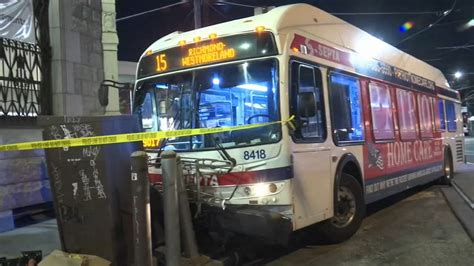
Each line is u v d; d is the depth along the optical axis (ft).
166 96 21.79
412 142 34.91
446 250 21.86
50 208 32.09
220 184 19.42
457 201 34.63
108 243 16.40
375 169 27.58
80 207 16.65
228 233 19.20
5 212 27.86
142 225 15.43
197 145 20.31
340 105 23.79
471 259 20.36
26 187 29.60
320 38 22.70
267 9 22.27
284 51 19.35
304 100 19.35
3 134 28.30
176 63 21.70
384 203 35.83
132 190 15.67
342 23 25.72
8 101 29.01
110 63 37.65
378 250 22.25
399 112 32.76
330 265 20.08
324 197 21.59
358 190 24.90
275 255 21.85
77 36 34.27
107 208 16.34
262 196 18.88
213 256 19.54
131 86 23.94
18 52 29.71
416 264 19.85
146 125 22.26
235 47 20.17
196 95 20.85
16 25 29.58
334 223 23.22
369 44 29.09
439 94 44.19
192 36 21.52
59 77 32.27
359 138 25.68
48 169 16.96
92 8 36.14
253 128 19.27
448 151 45.39
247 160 19.13
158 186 20.72
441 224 27.58
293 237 24.30
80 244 16.80
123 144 16.97
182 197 17.53
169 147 21.07
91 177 16.46
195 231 19.79
